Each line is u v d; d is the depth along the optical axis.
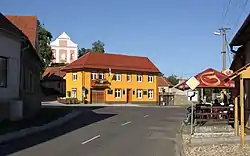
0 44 22.89
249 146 15.20
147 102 77.44
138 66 77.31
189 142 17.09
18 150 14.09
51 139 17.59
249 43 20.20
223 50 44.78
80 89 71.12
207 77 23.17
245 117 21.47
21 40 24.97
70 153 13.52
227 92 39.75
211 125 24.95
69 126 24.45
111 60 75.12
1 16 25.97
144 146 15.84
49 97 80.38
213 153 13.64
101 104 67.44
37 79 35.91
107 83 72.38
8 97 23.69
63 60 99.81
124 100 74.44
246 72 14.97
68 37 101.00
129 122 28.08
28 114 29.20
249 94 20.33
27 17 36.88
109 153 13.73
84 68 70.81
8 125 21.31
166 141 17.67
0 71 23.14
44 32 84.25
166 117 34.12
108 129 22.84
